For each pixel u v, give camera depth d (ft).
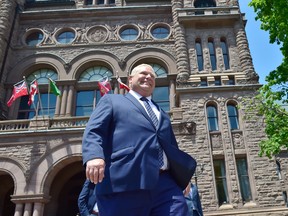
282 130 43.80
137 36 86.48
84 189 16.16
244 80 71.20
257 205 56.80
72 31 89.04
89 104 79.66
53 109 78.69
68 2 95.09
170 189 8.77
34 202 55.16
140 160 8.58
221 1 88.12
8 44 82.84
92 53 84.02
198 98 68.13
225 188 59.82
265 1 45.70
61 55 84.33
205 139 63.21
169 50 83.76
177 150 9.61
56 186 64.64
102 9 89.92
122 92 77.87
